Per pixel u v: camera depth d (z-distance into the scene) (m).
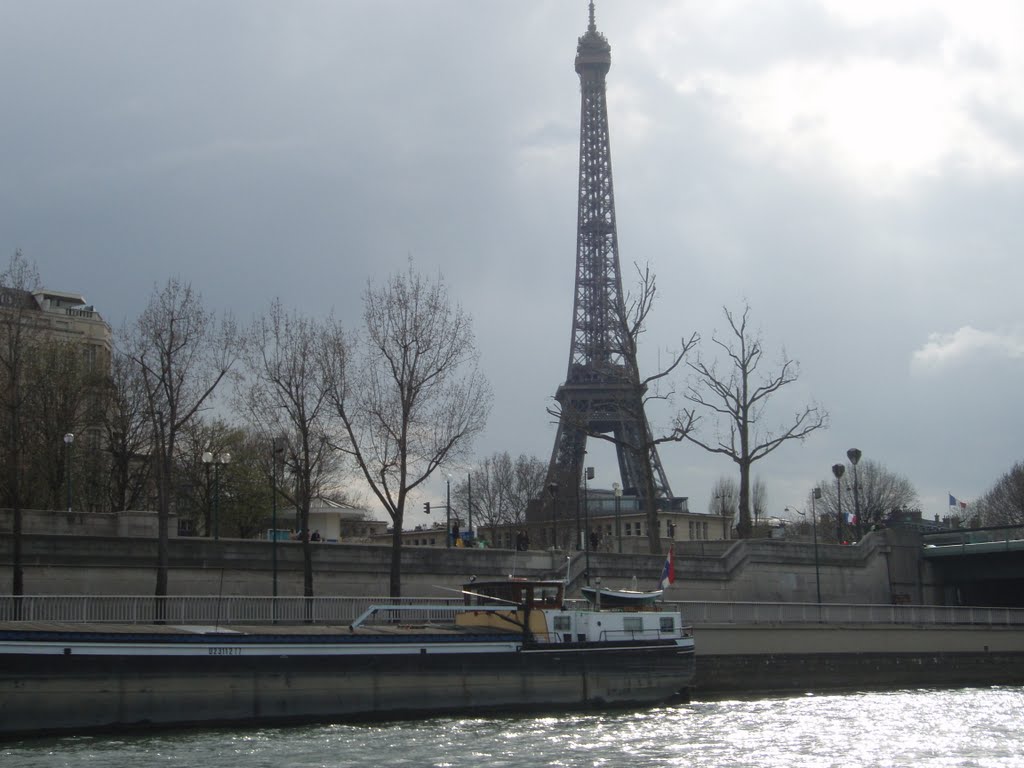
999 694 70.25
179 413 71.88
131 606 51.47
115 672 43.88
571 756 42.59
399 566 65.88
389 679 49.16
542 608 53.94
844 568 89.62
